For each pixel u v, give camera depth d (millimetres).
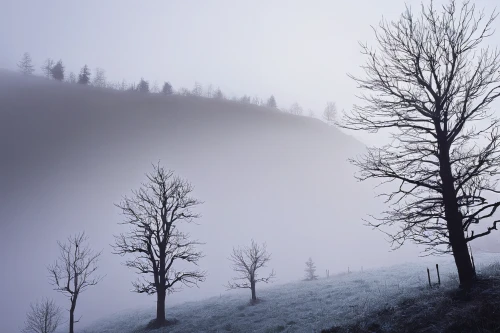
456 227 10250
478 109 10023
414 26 10867
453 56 10086
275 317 19422
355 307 15914
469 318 7996
